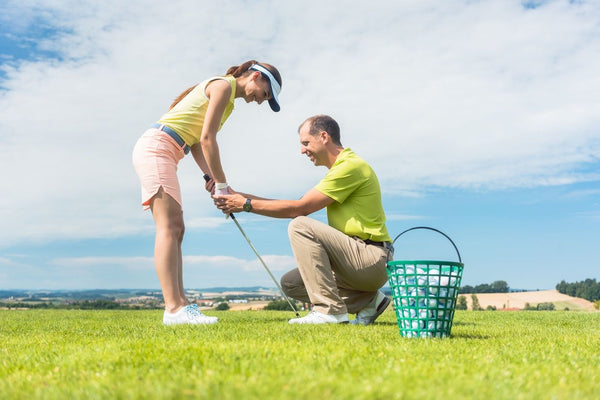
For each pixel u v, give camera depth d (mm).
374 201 3514
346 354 1842
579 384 1492
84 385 1434
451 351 1994
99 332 3051
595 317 5246
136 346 2051
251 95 3662
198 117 3553
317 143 3613
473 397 1275
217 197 3535
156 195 3414
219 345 2037
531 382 1475
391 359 1738
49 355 1996
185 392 1261
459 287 2590
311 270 3373
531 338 2693
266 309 6715
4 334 3129
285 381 1365
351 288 3672
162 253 3420
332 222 3570
